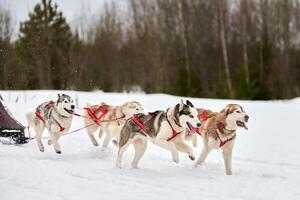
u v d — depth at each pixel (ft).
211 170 21.56
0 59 67.26
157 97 56.59
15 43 76.89
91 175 19.65
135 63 103.50
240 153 25.84
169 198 15.79
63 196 15.76
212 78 98.53
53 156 25.02
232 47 99.50
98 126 28.45
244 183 18.65
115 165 22.68
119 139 23.45
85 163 23.11
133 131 22.12
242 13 92.99
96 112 28.07
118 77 103.71
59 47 80.89
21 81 69.77
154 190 16.97
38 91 59.88
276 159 24.09
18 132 27.76
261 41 89.15
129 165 23.00
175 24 97.76
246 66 84.99
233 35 100.17
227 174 20.56
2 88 67.36
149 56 97.40
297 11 94.48
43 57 72.13
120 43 107.96
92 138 28.68
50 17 87.20
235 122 20.16
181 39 96.99
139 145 22.50
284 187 18.02
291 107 48.78
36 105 46.47
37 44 72.69
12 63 69.41
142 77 100.37
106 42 105.50
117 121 26.48
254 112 44.06
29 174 19.20
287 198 16.24
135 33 104.88
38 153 25.76
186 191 16.94
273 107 48.67
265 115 41.70
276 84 87.30
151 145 28.94
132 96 55.88
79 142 29.89
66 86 69.21
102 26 109.09
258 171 21.31
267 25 95.35
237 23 98.89
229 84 86.89
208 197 16.07
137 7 102.12
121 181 18.52
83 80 71.20
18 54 71.87
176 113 21.31
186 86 89.10
